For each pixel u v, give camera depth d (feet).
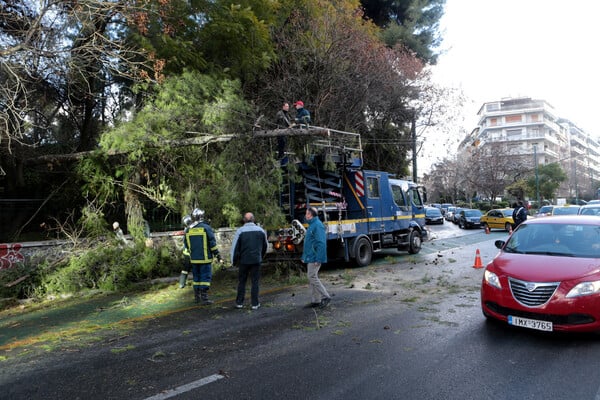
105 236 34.42
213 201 32.50
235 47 44.68
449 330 18.48
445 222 140.67
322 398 12.17
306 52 57.26
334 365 14.69
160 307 24.81
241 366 14.82
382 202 43.32
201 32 42.24
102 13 32.89
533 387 12.62
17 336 20.08
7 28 30.73
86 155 34.58
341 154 38.96
